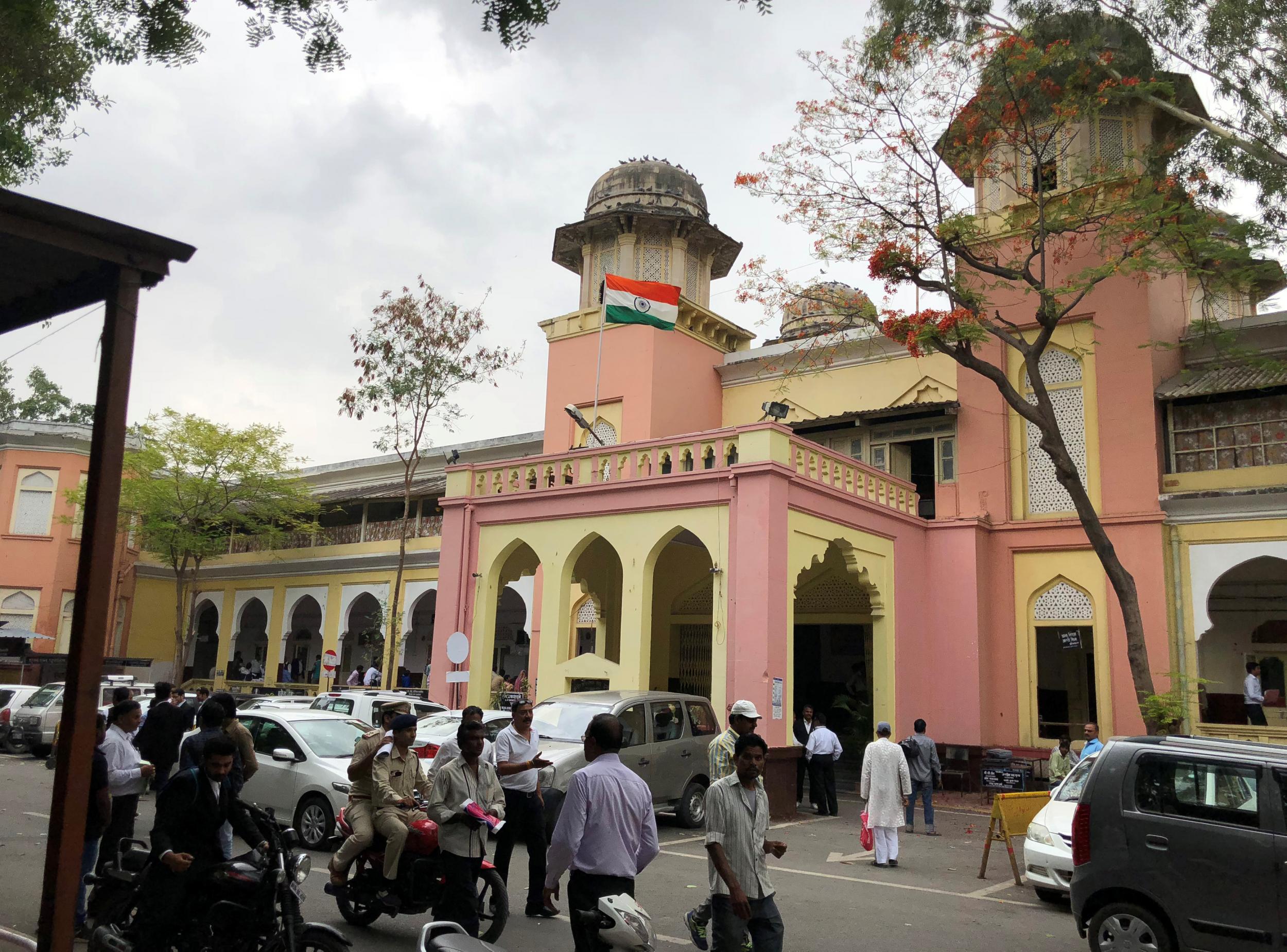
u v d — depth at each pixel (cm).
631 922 457
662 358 2227
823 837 1257
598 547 1980
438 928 404
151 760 934
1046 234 1530
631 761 1177
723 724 1405
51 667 2605
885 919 820
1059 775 1399
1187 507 1650
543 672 1634
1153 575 1652
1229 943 616
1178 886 640
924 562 1833
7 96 773
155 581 3219
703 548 2009
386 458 3234
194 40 594
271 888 525
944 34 1441
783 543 1434
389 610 2620
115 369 452
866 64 1484
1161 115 1856
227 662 3036
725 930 495
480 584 1766
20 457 3002
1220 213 1434
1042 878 901
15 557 2948
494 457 2972
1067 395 1817
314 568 2866
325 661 2650
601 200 2459
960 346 1438
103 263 465
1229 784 648
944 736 1762
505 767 781
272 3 567
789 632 1431
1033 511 1827
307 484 3036
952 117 1480
